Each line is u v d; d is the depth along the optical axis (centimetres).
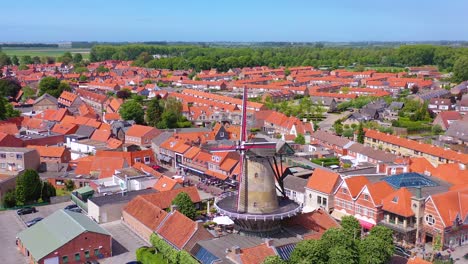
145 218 10762
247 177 9712
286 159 15638
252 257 8231
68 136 19150
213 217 11431
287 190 12875
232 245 9194
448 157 16100
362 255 8212
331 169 14300
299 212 9994
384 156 15950
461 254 9719
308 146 18475
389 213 10581
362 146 17238
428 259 9338
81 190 13225
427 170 13388
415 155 17425
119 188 13438
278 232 9875
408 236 10200
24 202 13238
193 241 9431
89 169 15212
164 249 9194
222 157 14762
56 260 9275
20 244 10256
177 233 9700
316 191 11912
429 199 10150
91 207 11944
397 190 10806
